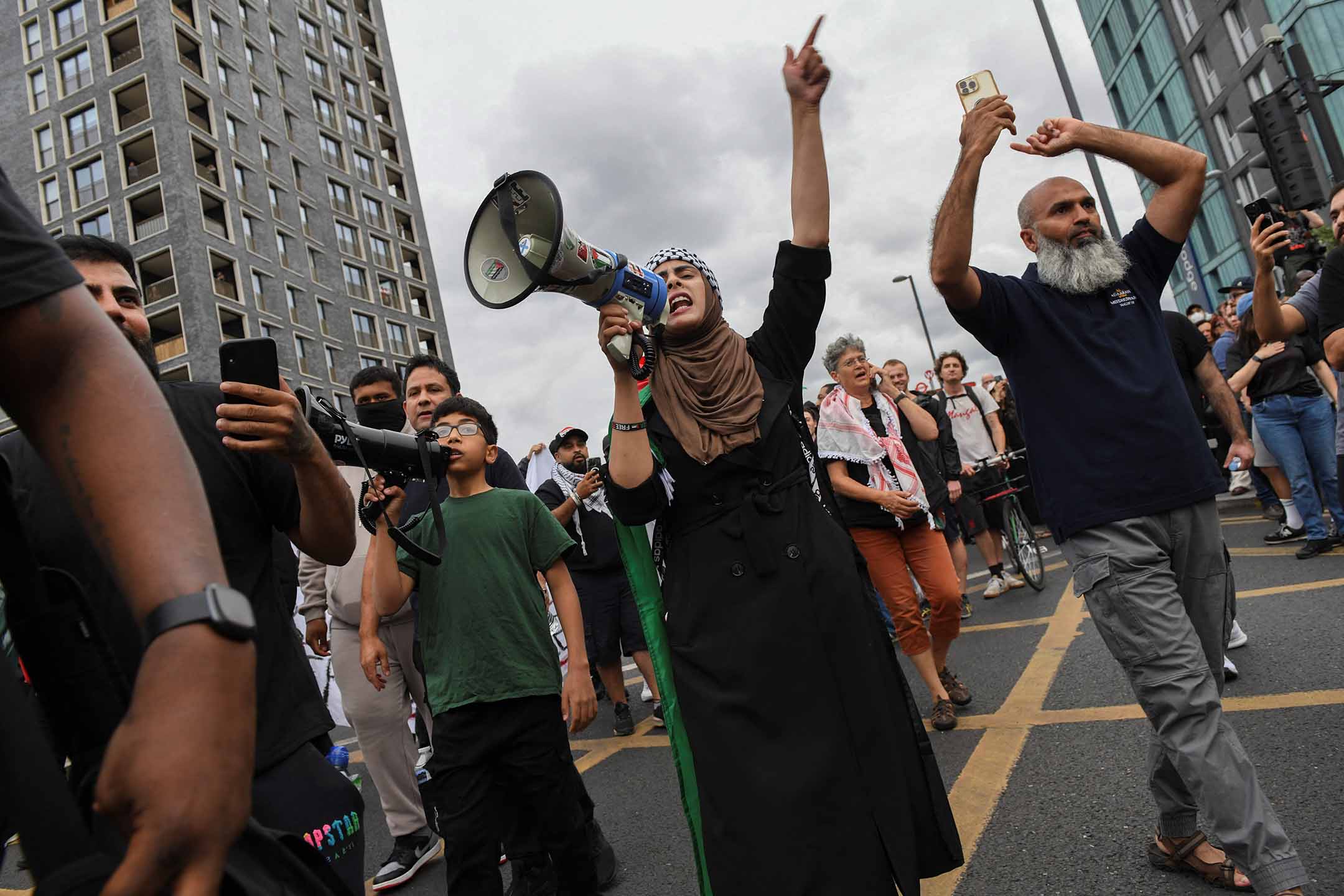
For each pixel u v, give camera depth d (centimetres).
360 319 4556
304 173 4403
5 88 3806
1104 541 243
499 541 275
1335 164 851
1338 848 231
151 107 3600
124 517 60
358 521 374
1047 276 263
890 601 437
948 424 703
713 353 215
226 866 64
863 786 184
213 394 161
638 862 325
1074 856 262
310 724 148
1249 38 2569
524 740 261
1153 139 261
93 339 64
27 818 59
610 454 208
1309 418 601
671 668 210
